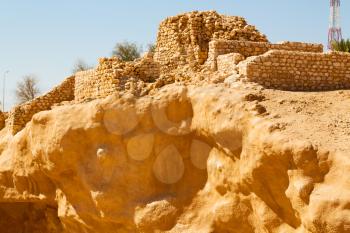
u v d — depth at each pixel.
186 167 14.58
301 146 11.07
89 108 15.38
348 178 10.37
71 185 15.98
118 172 14.94
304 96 14.58
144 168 14.87
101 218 15.27
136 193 14.86
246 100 13.28
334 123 12.32
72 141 15.40
